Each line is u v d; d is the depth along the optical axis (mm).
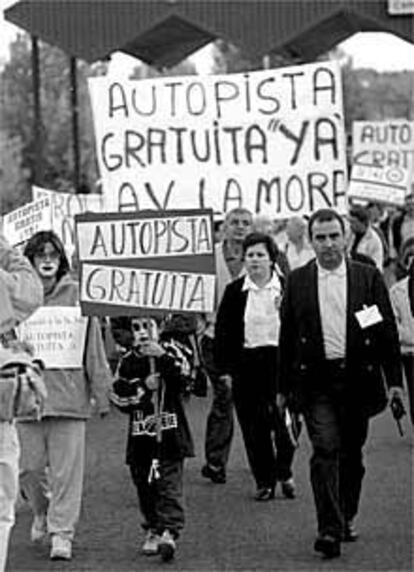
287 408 10969
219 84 13266
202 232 10281
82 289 10250
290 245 19062
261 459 12219
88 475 13539
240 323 12078
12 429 8461
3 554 8367
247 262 12094
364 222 20672
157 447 10125
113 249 10281
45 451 10320
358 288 10242
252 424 12188
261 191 13266
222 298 12211
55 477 10211
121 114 13312
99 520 11523
